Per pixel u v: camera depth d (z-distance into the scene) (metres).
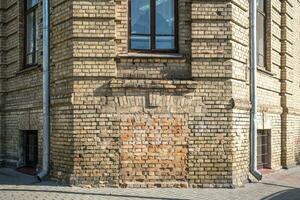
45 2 11.83
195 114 10.78
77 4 10.62
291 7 15.79
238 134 11.19
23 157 14.29
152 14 11.13
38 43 13.08
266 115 13.70
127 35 10.93
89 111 10.62
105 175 10.60
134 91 10.68
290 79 15.62
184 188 10.61
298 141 16.70
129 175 10.64
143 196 9.59
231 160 10.83
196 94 10.79
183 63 10.90
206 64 10.80
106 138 10.62
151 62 10.83
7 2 15.31
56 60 11.43
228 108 10.85
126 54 10.82
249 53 12.00
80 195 9.62
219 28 10.84
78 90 10.63
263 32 14.21
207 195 9.87
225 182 10.79
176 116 10.76
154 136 10.70
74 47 10.63
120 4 10.88
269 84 14.11
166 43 11.11
